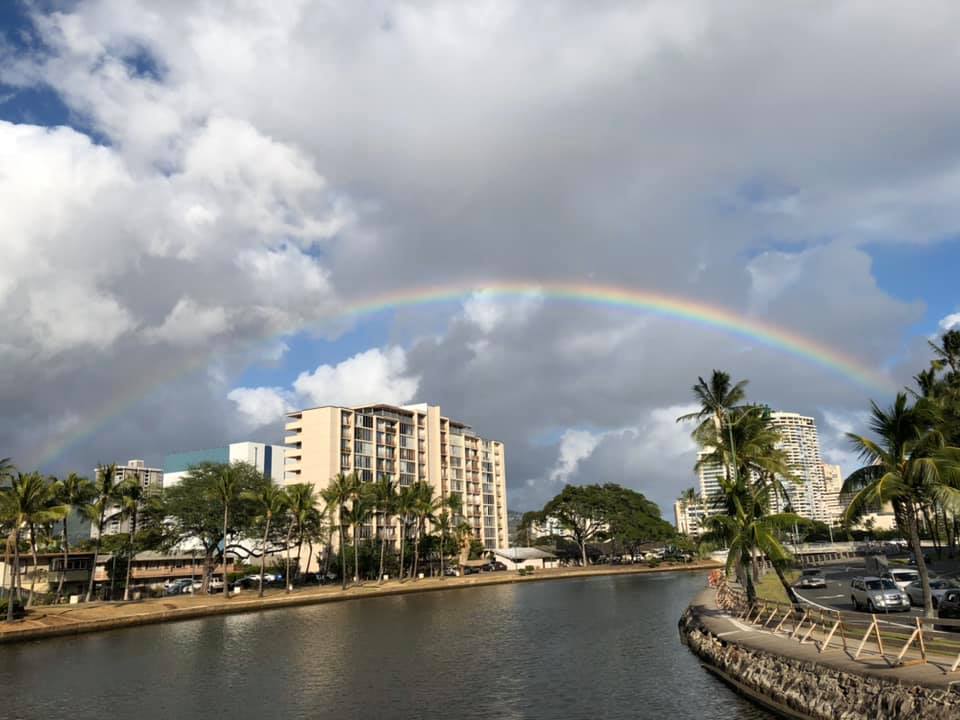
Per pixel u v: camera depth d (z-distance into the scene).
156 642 62.81
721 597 62.31
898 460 35.12
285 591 115.38
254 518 112.62
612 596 99.62
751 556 47.03
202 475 122.12
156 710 35.91
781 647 33.38
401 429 184.62
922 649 25.08
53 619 72.50
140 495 103.88
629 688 36.69
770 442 58.06
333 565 147.25
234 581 131.75
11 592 72.00
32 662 52.34
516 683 39.56
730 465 56.62
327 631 68.00
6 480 77.31
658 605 83.19
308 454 163.38
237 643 60.94
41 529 104.56
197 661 51.31
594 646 52.38
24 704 37.81
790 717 28.61
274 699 37.66
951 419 45.28
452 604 96.06
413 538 162.75
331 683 41.47
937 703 21.02
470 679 41.28
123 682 43.56
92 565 106.12
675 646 50.50
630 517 179.12
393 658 50.09
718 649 39.81
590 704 33.59
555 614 77.38
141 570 131.25
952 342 64.56
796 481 56.91
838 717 25.02
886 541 180.62
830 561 125.00
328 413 163.25
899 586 51.38
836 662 27.39
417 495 145.88
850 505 35.50
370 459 172.50
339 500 126.12
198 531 116.94
